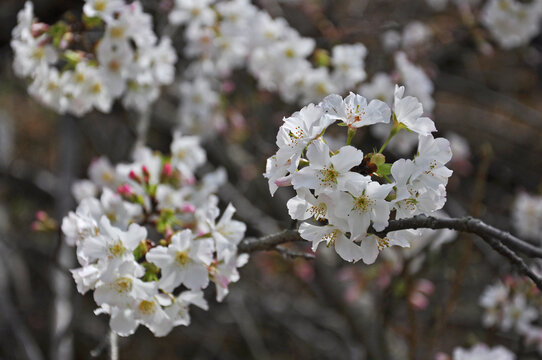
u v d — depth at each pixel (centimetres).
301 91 471
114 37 336
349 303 548
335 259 579
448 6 746
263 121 663
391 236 192
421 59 596
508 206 742
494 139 898
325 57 468
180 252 226
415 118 201
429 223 184
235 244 242
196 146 377
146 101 384
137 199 299
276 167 188
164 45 365
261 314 748
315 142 183
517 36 563
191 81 583
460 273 395
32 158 895
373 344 522
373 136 529
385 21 699
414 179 187
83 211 241
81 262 221
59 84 340
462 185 790
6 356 639
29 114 900
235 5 448
